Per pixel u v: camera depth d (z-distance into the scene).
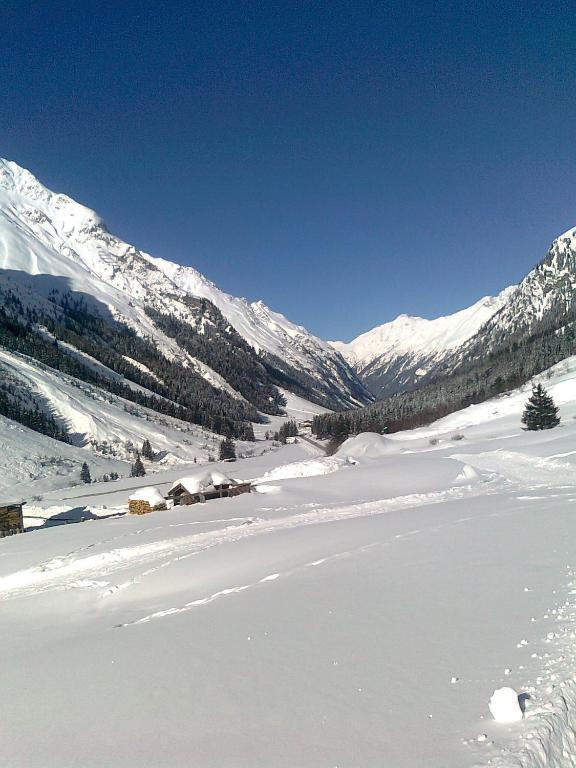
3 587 21.16
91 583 17.47
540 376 110.62
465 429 80.19
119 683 7.14
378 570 10.88
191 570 16.03
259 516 28.30
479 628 6.75
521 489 24.47
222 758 4.76
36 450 107.00
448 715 4.83
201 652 7.75
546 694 4.83
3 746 5.83
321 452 129.12
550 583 8.12
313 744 4.73
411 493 31.08
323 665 6.45
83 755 5.30
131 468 114.25
